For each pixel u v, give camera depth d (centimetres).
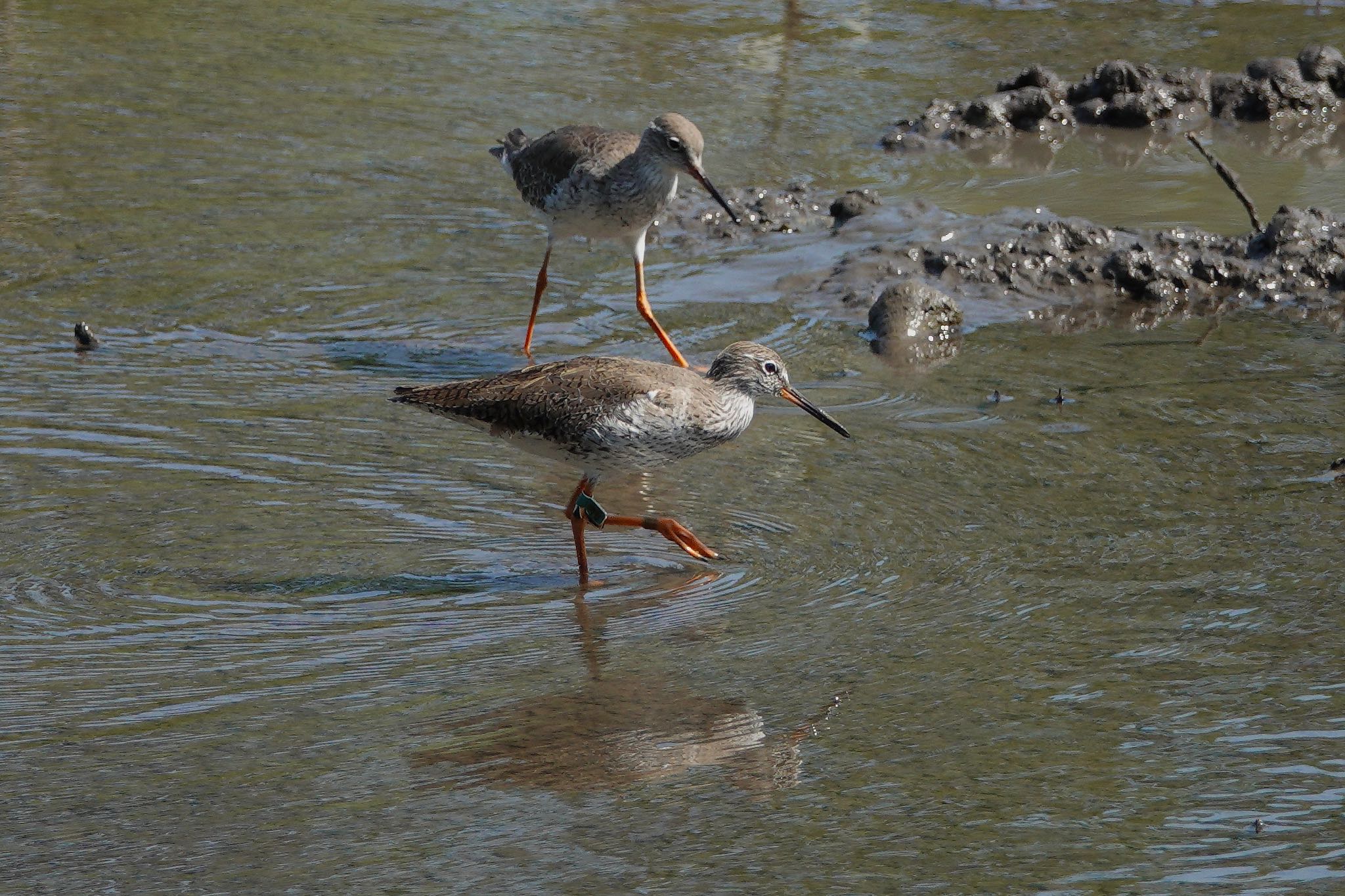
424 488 1316
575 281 1894
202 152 2223
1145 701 965
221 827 838
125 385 1522
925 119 2436
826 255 1950
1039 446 1396
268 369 1588
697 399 1225
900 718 951
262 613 1091
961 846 818
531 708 967
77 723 941
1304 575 1134
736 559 1190
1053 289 1856
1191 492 1288
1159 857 805
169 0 2989
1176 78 2567
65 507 1244
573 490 1329
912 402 1523
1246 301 1825
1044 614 1084
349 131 2333
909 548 1196
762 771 895
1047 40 2870
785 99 2558
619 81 2602
